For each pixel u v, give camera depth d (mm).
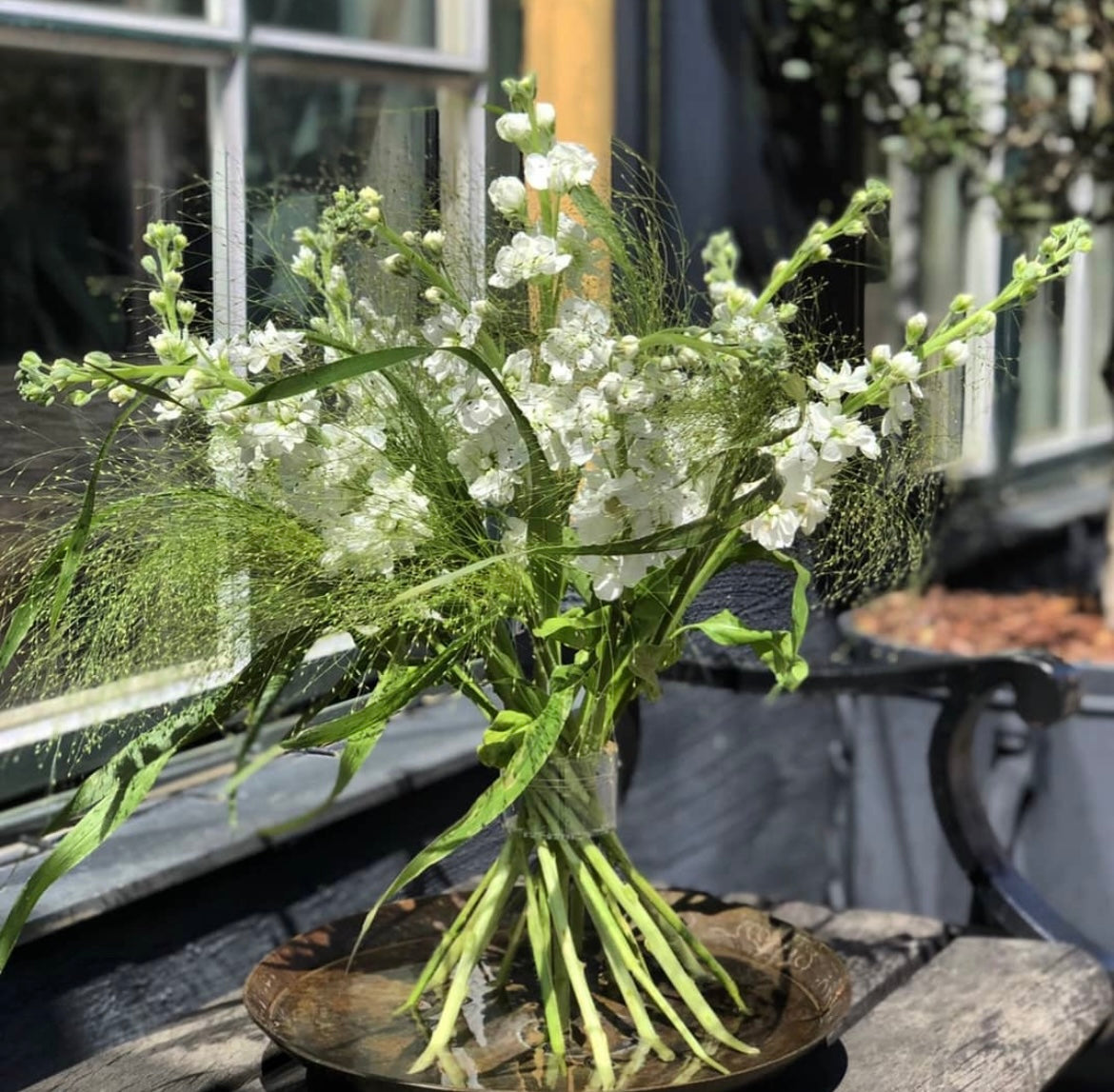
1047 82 2586
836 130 2383
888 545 837
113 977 1087
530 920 823
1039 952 1092
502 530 785
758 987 902
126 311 1002
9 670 901
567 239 767
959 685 1219
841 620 1866
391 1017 856
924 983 1036
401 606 760
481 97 1717
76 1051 1062
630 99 2002
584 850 824
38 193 1512
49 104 1510
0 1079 1013
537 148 771
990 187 2076
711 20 2117
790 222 2307
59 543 783
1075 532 2893
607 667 809
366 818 1285
